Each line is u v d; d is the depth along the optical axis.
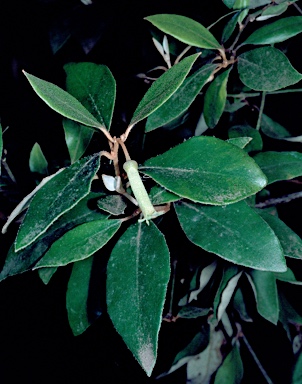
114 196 0.34
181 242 0.46
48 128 0.57
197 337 0.50
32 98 0.60
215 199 0.30
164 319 0.49
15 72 0.66
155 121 0.37
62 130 0.56
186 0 0.50
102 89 0.34
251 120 0.49
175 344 0.52
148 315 0.29
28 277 0.68
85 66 0.35
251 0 0.42
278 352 0.56
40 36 0.66
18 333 0.79
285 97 0.51
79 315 0.38
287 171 0.39
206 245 0.32
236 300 0.50
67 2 0.63
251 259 0.32
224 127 0.48
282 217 0.56
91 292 0.38
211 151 0.31
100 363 0.69
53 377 0.78
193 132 0.47
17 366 0.81
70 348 0.77
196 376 0.50
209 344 0.51
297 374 0.47
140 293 0.30
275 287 0.42
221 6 0.47
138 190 0.31
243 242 0.32
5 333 0.80
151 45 0.57
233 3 0.42
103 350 0.62
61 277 0.57
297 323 0.48
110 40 0.62
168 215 0.45
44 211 0.30
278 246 0.32
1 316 0.78
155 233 0.32
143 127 0.46
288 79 0.38
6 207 0.45
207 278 0.44
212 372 0.50
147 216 0.31
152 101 0.31
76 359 0.76
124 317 0.30
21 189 0.46
